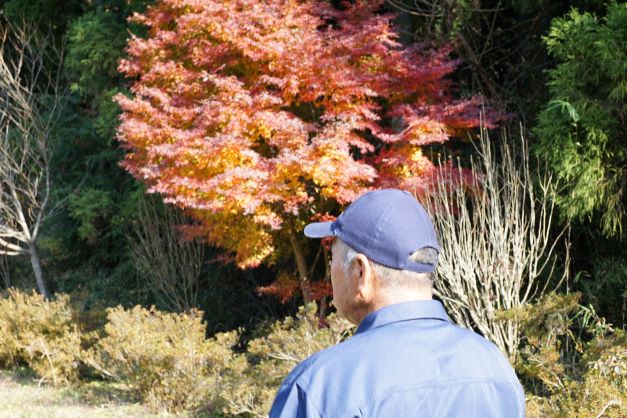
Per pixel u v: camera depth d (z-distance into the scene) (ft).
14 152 47.09
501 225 24.07
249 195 26.43
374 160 29.66
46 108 52.24
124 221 46.96
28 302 36.50
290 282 33.37
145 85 31.07
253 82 29.53
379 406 5.10
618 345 18.21
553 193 24.36
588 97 26.09
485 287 23.18
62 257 50.24
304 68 27.30
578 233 30.12
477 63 33.17
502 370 5.53
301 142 26.96
